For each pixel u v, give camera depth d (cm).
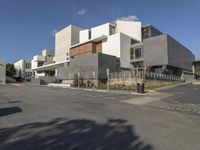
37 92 2527
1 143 600
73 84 4288
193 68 6819
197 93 2506
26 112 1089
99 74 4006
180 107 1431
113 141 629
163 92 2639
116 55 4938
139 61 5000
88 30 6234
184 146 604
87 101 1614
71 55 6081
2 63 6656
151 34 5700
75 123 853
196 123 920
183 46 5778
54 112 1095
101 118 963
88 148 563
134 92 2595
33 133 701
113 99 1830
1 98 1769
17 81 7762
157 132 748
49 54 8850
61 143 602
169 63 4566
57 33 7444
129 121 914
